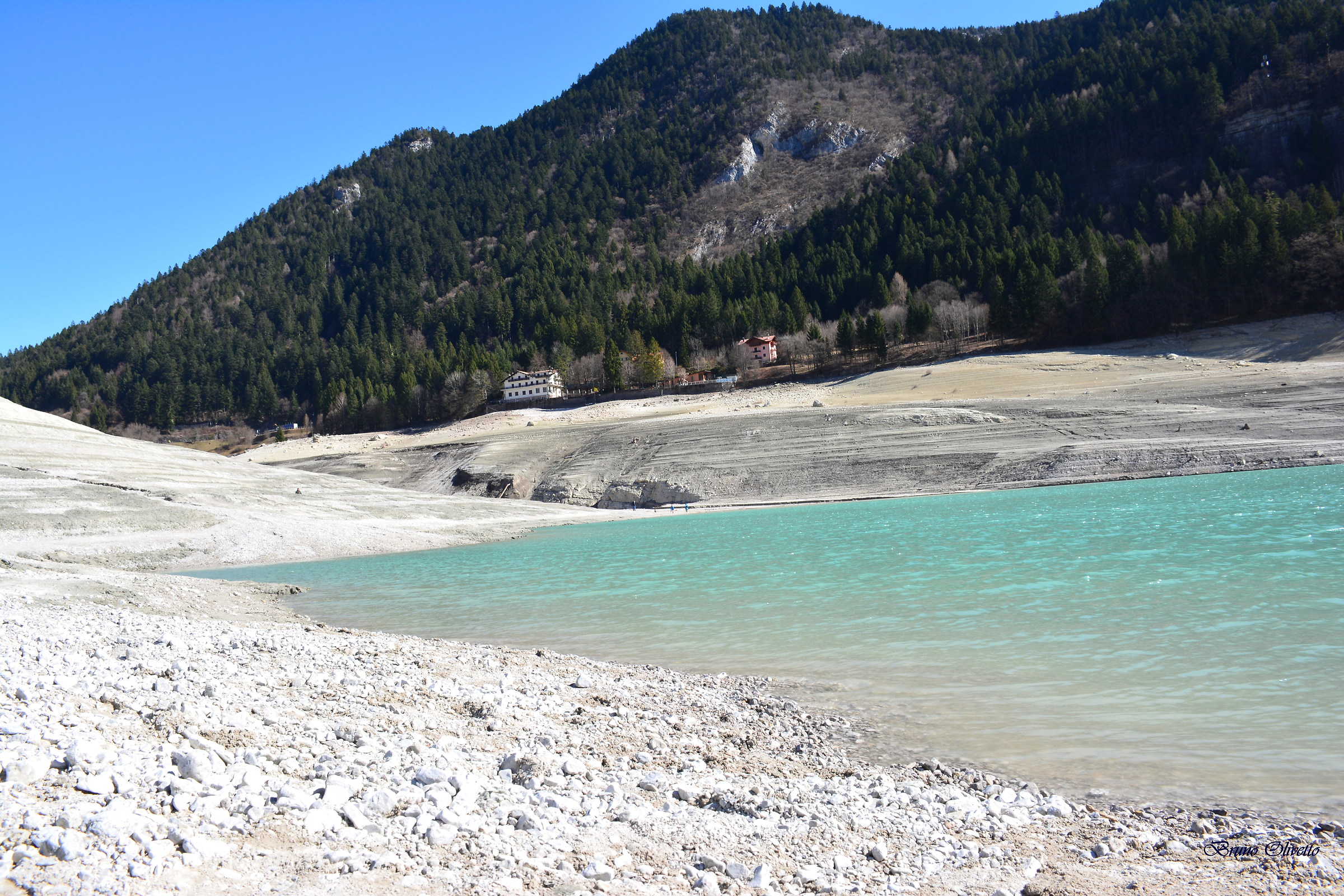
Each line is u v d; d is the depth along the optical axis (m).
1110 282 123.12
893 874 7.07
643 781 9.38
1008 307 130.00
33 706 9.19
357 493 75.94
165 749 8.15
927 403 96.25
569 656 18.00
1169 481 63.84
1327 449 65.56
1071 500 56.28
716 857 7.21
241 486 68.44
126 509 53.69
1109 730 11.30
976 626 18.98
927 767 10.25
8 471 57.62
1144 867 7.16
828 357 141.62
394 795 7.74
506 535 62.16
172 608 27.11
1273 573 23.19
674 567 35.53
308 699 12.11
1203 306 115.12
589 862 6.82
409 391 153.38
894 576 28.25
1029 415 86.38
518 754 9.64
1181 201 173.62
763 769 10.38
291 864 6.19
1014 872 7.12
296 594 32.91
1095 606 20.38
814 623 20.66
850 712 12.88
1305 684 12.71
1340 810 8.33
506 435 113.19
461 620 24.38
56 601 25.28
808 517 61.22
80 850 5.68
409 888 5.97
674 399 135.88
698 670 16.41
